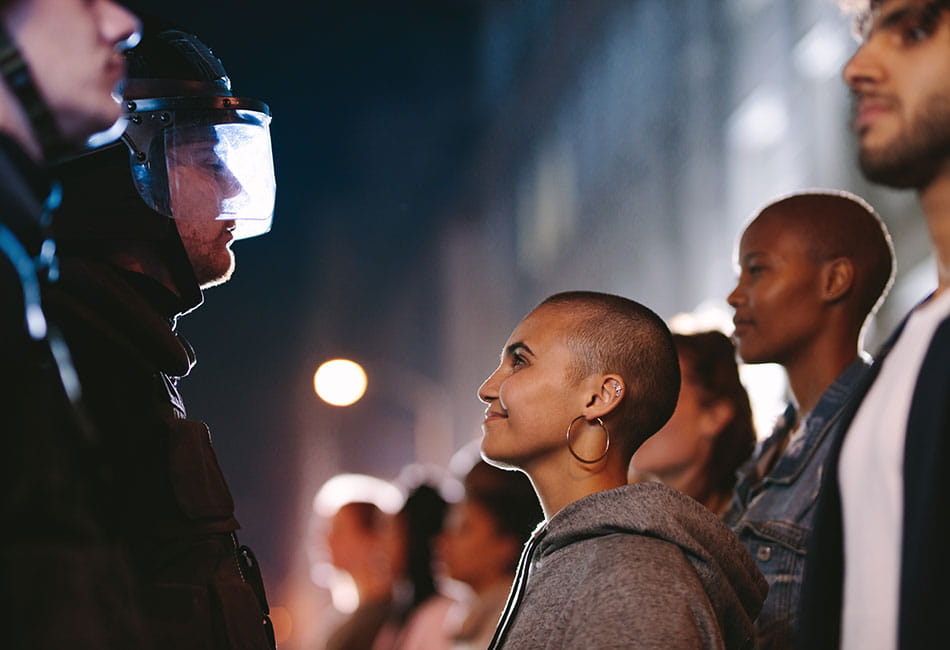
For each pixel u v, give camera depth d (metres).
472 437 20.53
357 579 5.04
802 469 2.69
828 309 2.87
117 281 2.15
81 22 1.51
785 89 9.88
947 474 1.57
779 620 2.59
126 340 2.11
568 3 14.20
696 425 3.13
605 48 13.62
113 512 2.00
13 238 1.40
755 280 2.91
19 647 1.29
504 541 3.67
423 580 4.50
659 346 2.42
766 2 10.07
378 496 5.81
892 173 1.71
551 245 16.19
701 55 11.44
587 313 2.40
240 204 2.31
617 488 2.21
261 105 2.37
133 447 2.09
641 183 12.85
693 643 1.98
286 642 19.39
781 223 2.90
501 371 2.43
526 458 2.37
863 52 1.74
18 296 1.37
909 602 1.56
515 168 17.91
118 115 1.59
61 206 2.21
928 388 1.61
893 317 8.28
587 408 2.34
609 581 2.06
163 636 2.00
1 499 1.33
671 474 3.16
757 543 2.69
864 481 1.75
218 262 2.39
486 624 3.59
